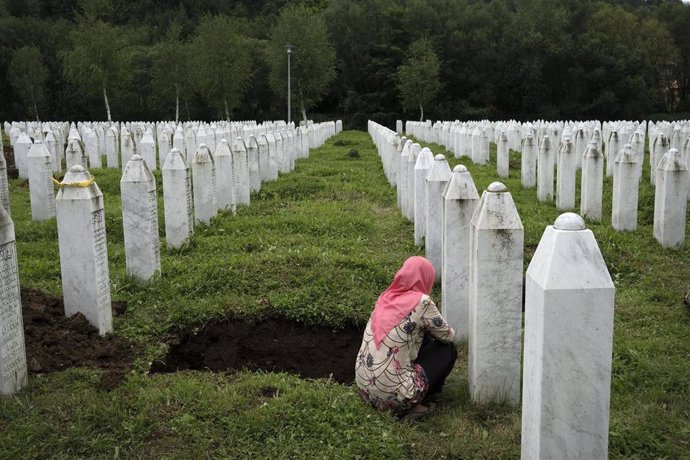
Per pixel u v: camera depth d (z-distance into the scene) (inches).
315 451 172.9
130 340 252.8
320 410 190.5
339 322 277.3
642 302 301.6
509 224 191.3
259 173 593.0
